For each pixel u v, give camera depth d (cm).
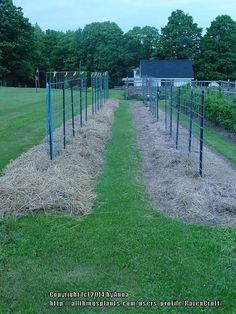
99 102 2475
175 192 788
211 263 551
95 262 556
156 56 6612
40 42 7144
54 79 1958
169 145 1309
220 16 5972
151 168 1045
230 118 1666
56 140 1184
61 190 751
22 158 1052
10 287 502
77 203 731
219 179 914
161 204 766
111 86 7088
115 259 562
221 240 614
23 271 534
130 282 512
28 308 467
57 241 611
